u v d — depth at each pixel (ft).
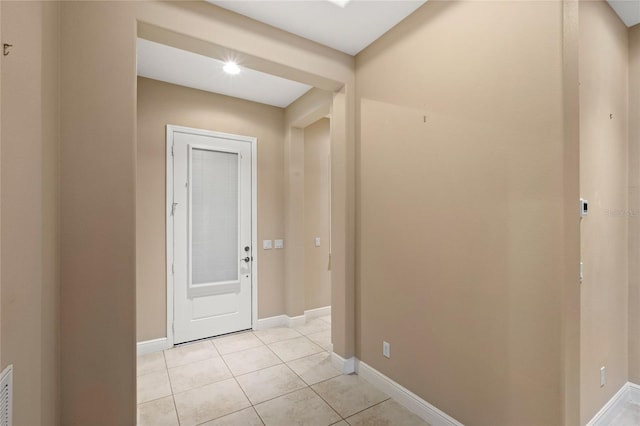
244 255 12.08
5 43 3.36
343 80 8.63
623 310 7.13
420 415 6.75
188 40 6.44
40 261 4.28
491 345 5.46
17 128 3.63
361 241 8.64
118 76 5.46
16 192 3.60
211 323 11.37
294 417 6.81
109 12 5.43
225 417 6.82
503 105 5.31
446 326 6.25
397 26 7.44
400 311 7.37
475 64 5.76
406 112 7.23
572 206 4.74
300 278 12.89
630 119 7.29
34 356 4.07
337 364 9.01
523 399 4.99
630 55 7.34
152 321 10.22
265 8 6.79
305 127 13.48
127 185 5.51
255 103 12.38
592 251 6.04
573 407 4.66
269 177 12.73
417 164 6.95
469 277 5.83
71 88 5.12
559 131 4.61
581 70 5.79
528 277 4.96
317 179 13.94
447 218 6.27
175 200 10.66
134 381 5.52
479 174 5.68
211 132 11.35
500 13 5.37
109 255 5.36
